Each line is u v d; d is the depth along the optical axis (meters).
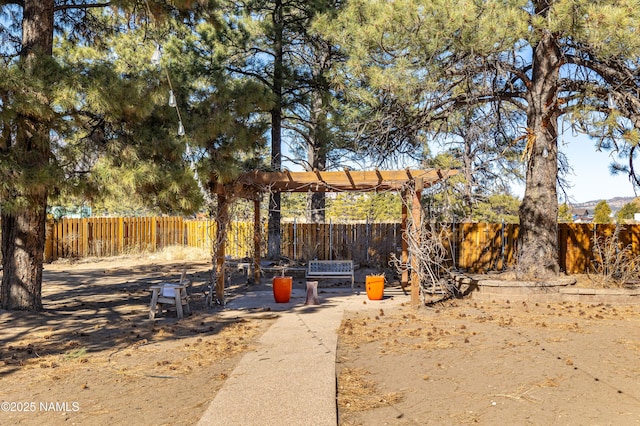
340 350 7.14
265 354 6.76
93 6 9.85
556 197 12.87
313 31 14.55
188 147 9.16
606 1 9.69
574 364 6.46
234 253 21.00
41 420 4.64
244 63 17.89
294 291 13.32
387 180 10.79
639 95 11.90
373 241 18.81
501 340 7.77
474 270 16.84
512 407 4.97
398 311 10.28
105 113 8.45
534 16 10.41
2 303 9.71
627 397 5.26
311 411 4.67
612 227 15.87
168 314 9.95
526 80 12.94
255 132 11.53
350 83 14.66
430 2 10.47
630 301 11.45
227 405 4.83
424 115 14.00
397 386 5.60
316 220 22.09
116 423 4.56
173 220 25.14
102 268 18.70
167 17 9.77
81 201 9.91
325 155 20.12
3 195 7.67
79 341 7.61
